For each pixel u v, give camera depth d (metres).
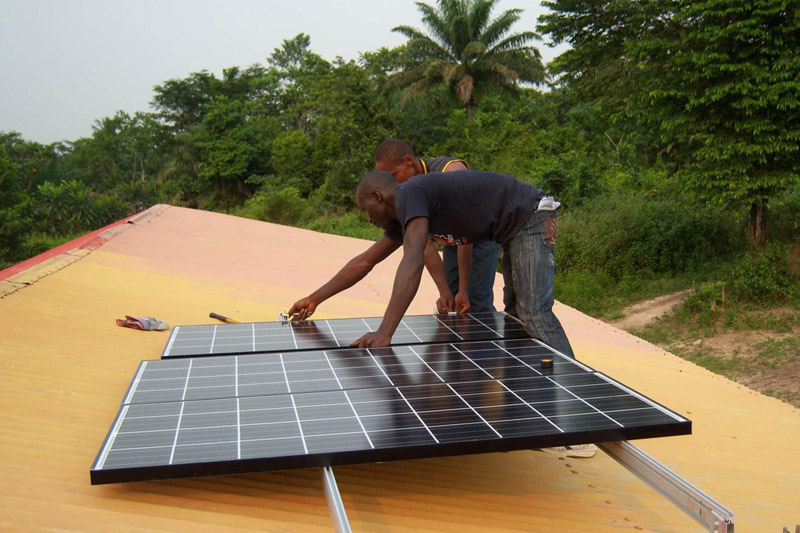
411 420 2.61
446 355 3.55
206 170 51.72
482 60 40.41
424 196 3.73
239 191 52.97
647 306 18.64
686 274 19.62
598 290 19.70
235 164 50.78
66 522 2.33
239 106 54.59
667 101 17.67
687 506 2.34
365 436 2.45
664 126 17.38
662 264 20.33
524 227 3.93
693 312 17.41
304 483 2.94
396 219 4.30
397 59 44.19
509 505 3.04
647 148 29.44
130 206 58.16
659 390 5.90
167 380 3.16
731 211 19.72
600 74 19.95
